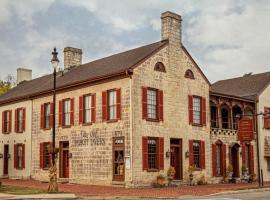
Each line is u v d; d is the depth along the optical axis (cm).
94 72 3189
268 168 3819
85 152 3058
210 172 3238
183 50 3152
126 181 2702
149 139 2833
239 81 4391
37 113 3612
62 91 3341
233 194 2336
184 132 3067
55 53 2311
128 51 3359
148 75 2866
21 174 3709
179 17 3148
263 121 3841
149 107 2867
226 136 3462
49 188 2338
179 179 3005
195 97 3198
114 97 2886
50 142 3412
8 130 3956
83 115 3119
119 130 2802
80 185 2933
